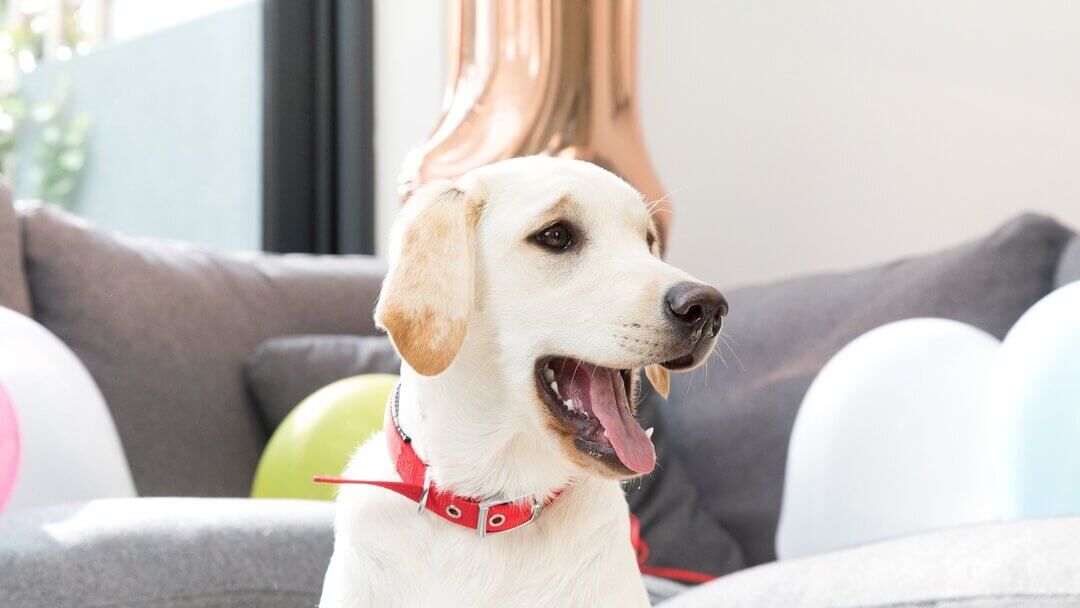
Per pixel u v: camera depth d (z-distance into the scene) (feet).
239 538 4.88
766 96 12.46
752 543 7.91
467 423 4.33
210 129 11.91
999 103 11.16
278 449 6.98
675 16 12.98
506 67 8.89
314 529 5.10
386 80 12.10
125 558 4.57
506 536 4.27
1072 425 5.11
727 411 8.23
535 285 4.30
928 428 6.32
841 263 12.10
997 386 5.72
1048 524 3.88
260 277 8.75
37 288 7.51
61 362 6.34
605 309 4.17
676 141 13.01
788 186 12.36
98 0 11.78
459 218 4.24
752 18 12.50
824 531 6.63
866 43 11.87
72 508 5.00
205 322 8.09
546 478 4.34
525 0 8.82
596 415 4.26
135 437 7.43
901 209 11.73
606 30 8.90
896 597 3.72
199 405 7.80
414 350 4.09
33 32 11.44
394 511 4.35
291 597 4.84
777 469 7.89
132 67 11.86
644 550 7.37
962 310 7.49
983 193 11.28
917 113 11.60
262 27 11.63
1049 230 7.57
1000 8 11.12
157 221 11.85
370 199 12.04
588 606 4.22
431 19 11.87
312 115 12.01
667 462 8.20
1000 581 3.53
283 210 11.71
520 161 4.62
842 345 7.87
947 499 6.13
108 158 11.80
